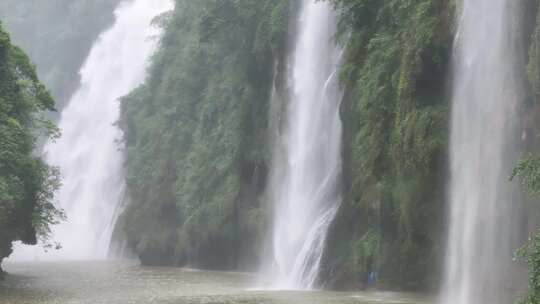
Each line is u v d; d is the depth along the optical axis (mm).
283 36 52594
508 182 25656
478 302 26516
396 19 33250
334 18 47438
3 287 38938
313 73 48812
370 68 34344
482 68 27406
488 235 26453
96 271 53969
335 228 38000
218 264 56344
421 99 30719
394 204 32469
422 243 31312
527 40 25453
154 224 66250
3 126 37531
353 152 37938
